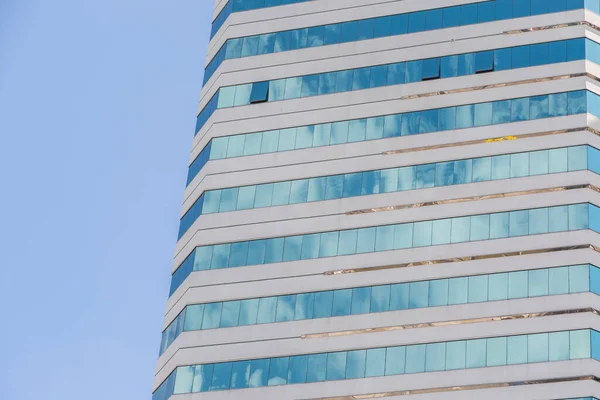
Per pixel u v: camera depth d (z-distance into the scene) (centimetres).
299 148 18975
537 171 17775
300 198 18588
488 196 17775
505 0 19062
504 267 17212
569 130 17950
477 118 18375
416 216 17925
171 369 17988
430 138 18425
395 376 16912
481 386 16512
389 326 17262
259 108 19500
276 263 18212
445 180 18075
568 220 17325
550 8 18862
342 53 19488
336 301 17662
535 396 16250
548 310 16762
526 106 18275
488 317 16938
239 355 17675
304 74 19538
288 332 17638
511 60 18650
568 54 18500
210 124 19700
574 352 16425
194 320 18150
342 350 17312
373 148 18600
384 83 19038
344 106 19062
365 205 18212
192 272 18525
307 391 17162
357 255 17900
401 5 19525
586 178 17575
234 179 19050
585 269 16938
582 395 16138
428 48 19075
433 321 17112
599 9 18900
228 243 18588
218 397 17462
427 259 17575
